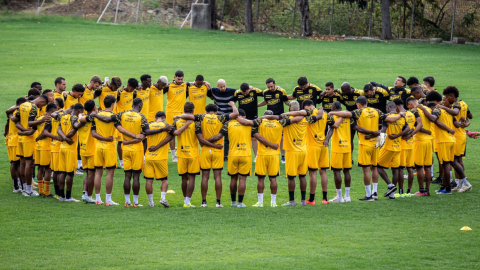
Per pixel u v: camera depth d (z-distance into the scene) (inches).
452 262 782.5
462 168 1247.5
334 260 796.6
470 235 905.5
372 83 1485.0
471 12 4313.5
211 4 4574.3
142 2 4950.8
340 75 2714.1
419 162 1218.0
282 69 2878.9
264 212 1083.9
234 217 1043.9
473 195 1211.9
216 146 1128.8
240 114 1140.5
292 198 1157.1
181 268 770.2
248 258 810.2
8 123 1246.9
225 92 1494.8
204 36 4079.7
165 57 3189.0
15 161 1237.1
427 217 1027.9
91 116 1127.6
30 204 1136.8
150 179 1132.5
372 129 1174.3
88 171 1157.1
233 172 1145.4
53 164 1194.0
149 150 1127.0
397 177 1211.9
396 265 773.9
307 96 1472.7
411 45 3863.2
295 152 1138.7
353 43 3964.1
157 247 864.3
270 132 1127.0
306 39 4146.2
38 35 3831.2
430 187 1331.2
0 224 982.4
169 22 4707.2
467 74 2721.5
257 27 4707.2
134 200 1137.4
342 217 1037.8
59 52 3282.5
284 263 786.2
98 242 888.3
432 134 1331.2
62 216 1040.8
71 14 4722.0
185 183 1160.2
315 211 1087.6
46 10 4825.3
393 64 3016.7
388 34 4207.7
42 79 2583.7
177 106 1520.7
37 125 1187.9
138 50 3405.5
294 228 965.2
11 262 794.8
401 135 1172.5
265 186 1364.4
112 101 1136.8
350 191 1299.2
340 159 1175.0
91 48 3440.0
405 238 896.3
